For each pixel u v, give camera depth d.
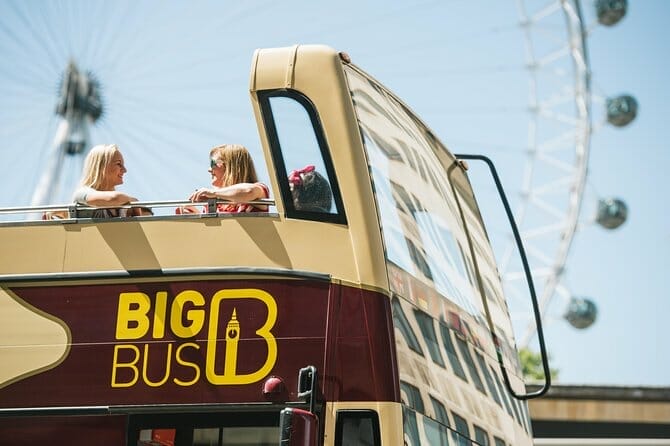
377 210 6.46
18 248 6.71
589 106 43.25
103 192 7.11
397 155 7.30
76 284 6.59
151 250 6.57
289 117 6.63
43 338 6.51
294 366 6.16
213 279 6.43
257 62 6.77
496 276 9.27
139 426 6.28
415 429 6.23
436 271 7.35
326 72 6.68
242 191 6.80
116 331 6.45
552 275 44.03
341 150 6.51
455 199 8.71
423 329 6.72
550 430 34.47
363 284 6.23
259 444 6.14
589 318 48.34
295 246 6.39
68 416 6.36
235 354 6.26
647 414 34.38
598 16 46.28
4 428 6.38
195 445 6.21
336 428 5.99
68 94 28.92
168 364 6.32
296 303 6.28
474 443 7.24
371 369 6.08
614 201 49.31
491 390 7.95
